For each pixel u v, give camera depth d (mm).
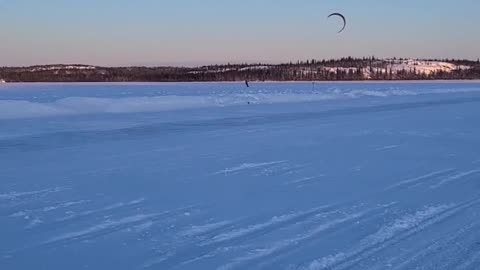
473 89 53688
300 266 4617
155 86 72000
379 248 5090
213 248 5137
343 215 6332
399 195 7445
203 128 16781
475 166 9867
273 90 50719
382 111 23844
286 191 7691
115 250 5113
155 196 7371
